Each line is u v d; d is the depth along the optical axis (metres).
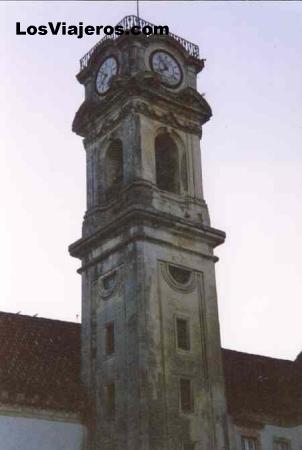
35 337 39.09
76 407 35.34
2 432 32.62
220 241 39.25
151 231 36.72
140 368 33.47
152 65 41.41
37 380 35.56
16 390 33.91
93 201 40.56
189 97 41.69
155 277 36.03
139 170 38.09
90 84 43.59
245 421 38.66
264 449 38.75
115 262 37.47
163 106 40.84
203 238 38.75
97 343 37.25
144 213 36.41
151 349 34.28
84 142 43.31
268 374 45.38
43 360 37.44
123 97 40.22
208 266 38.66
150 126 39.75
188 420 34.16
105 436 34.44
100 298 37.97
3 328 38.69
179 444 33.31
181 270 37.47
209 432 34.75
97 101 42.53
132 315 35.09
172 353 35.12
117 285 36.91
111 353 36.03
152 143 39.41
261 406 39.94
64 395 35.53
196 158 41.34
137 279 35.34
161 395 33.69
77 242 39.75
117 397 34.56
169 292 36.38
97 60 43.44
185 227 37.88
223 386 36.38
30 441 33.19
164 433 32.97
